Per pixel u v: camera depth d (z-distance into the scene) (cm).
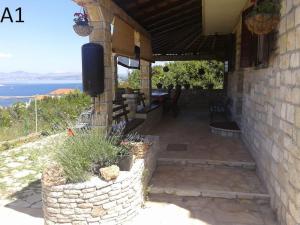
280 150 323
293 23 278
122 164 349
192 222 331
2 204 398
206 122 894
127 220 335
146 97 917
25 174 521
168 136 695
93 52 450
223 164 486
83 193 309
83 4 434
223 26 827
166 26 852
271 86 372
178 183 421
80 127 415
